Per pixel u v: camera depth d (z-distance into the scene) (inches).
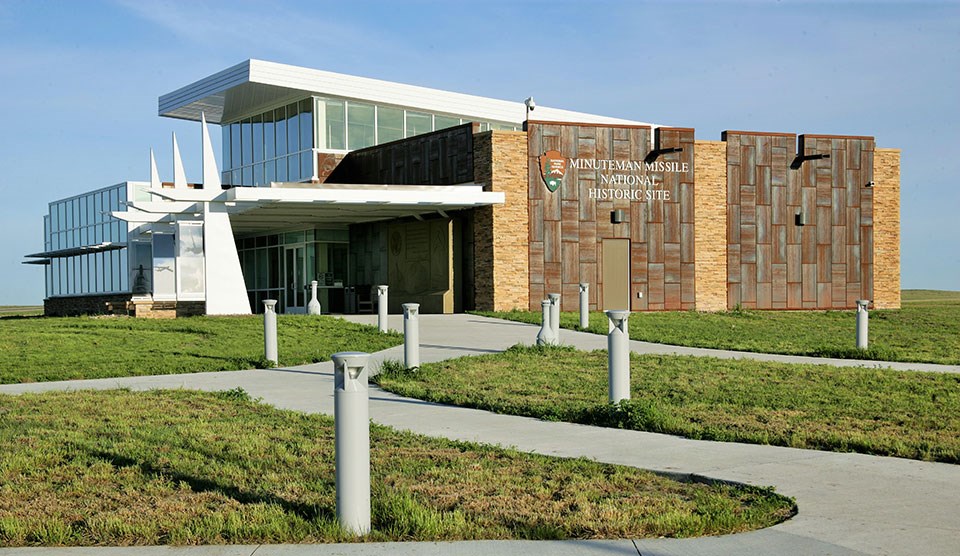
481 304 1229.1
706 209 1321.4
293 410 462.6
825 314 1282.0
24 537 241.0
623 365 429.4
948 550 222.1
